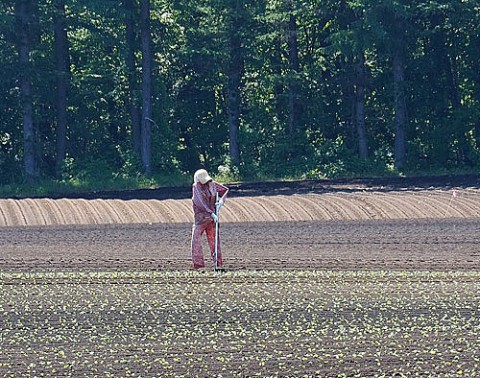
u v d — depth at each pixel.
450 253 47.00
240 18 123.81
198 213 43.47
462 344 29.36
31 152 116.06
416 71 127.69
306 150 126.75
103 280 40.12
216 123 136.75
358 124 126.31
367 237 53.06
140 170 119.44
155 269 43.28
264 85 127.69
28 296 36.91
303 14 127.12
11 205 72.31
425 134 126.75
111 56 134.75
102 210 69.25
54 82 125.56
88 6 116.56
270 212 66.50
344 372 26.61
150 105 121.38
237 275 40.91
